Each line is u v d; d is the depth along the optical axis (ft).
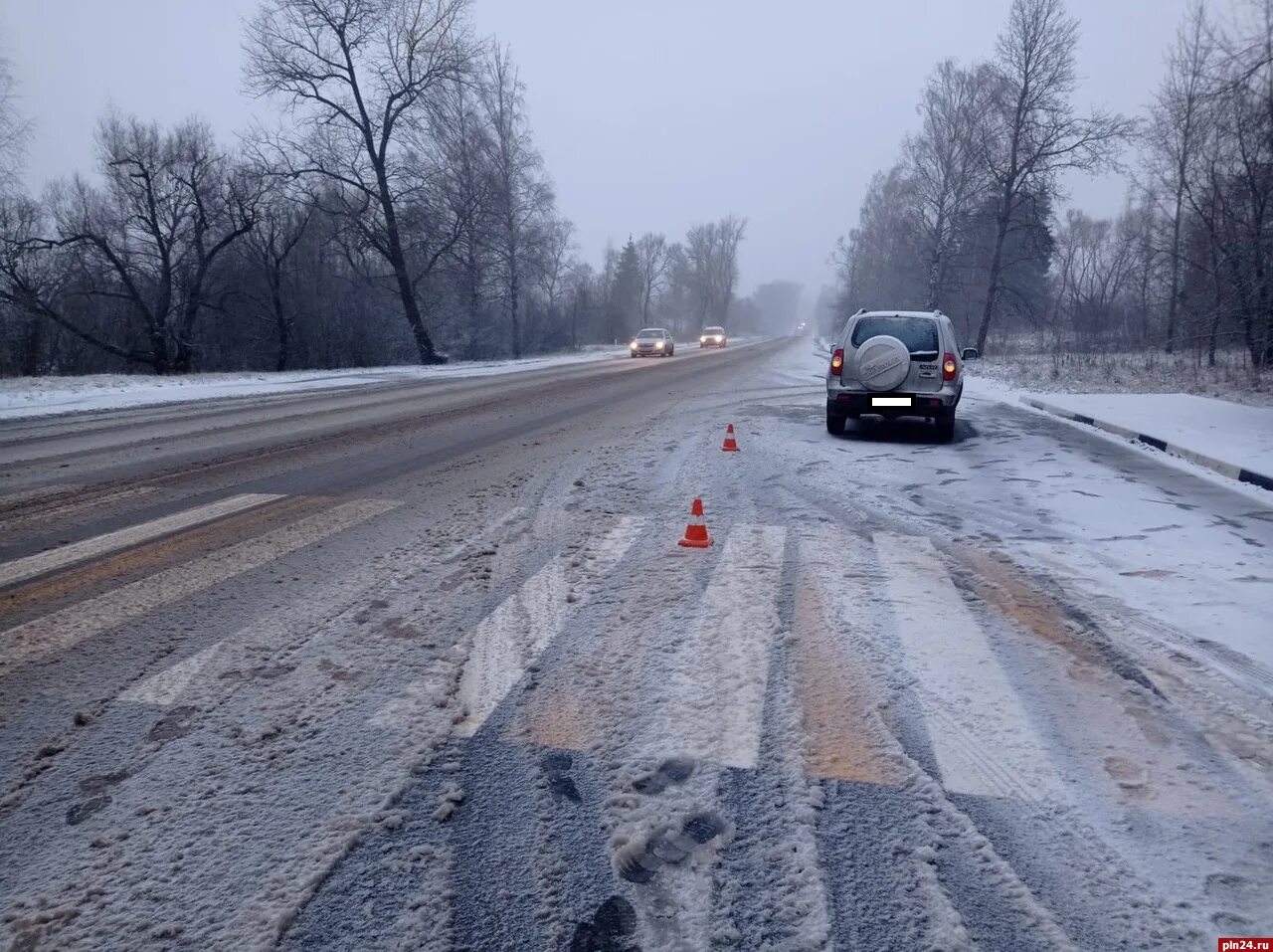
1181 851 9.09
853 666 13.46
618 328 248.93
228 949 7.68
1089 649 14.38
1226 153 61.87
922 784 10.23
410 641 14.48
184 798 9.94
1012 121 99.30
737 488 27.43
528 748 11.02
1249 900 8.36
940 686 12.78
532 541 20.88
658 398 60.49
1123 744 11.25
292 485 28.25
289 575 18.17
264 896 8.33
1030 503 25.81
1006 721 11.77
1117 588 17.71
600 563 18.97
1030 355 106.93
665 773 10.45
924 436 40.50
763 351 171.12
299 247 128.88
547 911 8.18
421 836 9.27
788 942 7.80
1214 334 61.87
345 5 100.83
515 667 13.38
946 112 119.75
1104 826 9.50
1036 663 13.74
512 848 9.09
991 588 17.56
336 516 23.67
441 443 38.22
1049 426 44.65
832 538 21.30
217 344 128.36
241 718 11.80
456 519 23.27
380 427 43.88
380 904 8.25
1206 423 41.96
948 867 8.79
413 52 104.99
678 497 26.03
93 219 118.73
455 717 11.79
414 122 109.91
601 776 10.40
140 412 51.65
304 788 10.14
